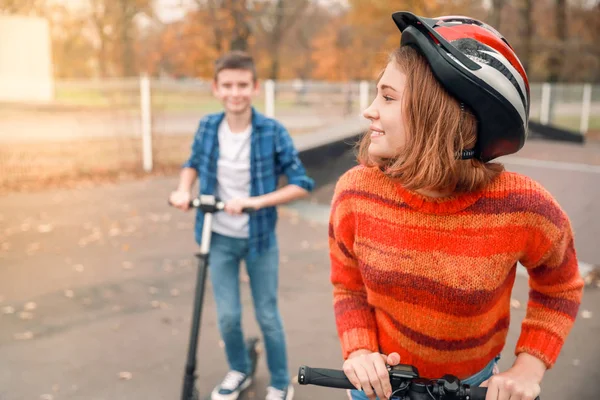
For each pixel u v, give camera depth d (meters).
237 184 2.53
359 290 1.39
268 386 2.84
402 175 1.12
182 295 4.12
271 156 2.51
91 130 10.12
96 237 5.62
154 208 6.99
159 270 4.65
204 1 16.16
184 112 11.70
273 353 2.60
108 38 23.06
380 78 1.19
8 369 3.01
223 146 2.52
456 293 1.16
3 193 7.68
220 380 2.94
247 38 15.46
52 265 4.73
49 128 9.87
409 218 1.18
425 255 1.17
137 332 3.50
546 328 1.24
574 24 25.08
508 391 1.12
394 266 1.20
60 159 9.48
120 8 21.94
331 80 28.67
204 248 2.33
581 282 1.27
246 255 2.52
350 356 1.29
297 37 28.38
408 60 1.11
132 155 10.19
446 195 1.16
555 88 18.03
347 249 1.35
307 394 2.81
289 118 11.74
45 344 3.31
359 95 12.48
